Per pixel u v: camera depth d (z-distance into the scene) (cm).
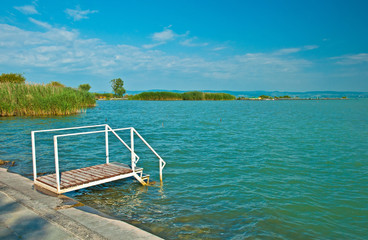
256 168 1030
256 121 2802
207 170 1004
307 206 682
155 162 1116
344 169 1020
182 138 1706
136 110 4341
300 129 2170
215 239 517
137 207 666
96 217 535
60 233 453
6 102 2766
